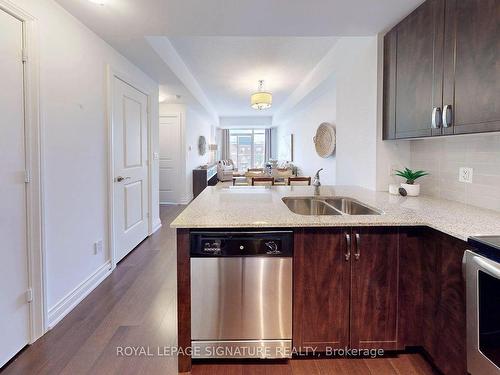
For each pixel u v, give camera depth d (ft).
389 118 8.24
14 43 5.94
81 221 8.34
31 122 6.34
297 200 8.14
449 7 5.73
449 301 4.80
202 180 24.94
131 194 12.07
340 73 11.80
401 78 7.57
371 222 5.30
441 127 5.98
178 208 20.95
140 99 12.95
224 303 5.47
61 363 5.71
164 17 7.83
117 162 10.73
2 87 5.64
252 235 5.35
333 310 5.52
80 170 8.29
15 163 5.97
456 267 4.62
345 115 11.21
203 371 5.54
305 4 7.08
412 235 5.47
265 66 16.11
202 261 5.39
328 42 12.54
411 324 5.60
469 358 4.16
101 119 9.47
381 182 8.79
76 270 8.07
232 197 8.00
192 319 5.49
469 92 5.25
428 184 8.08
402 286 5.52
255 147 42.70
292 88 21.38
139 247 12.66
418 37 6.81
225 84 20.29
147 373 5.47
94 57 8.98
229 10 7.35
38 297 6.49
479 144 6.40
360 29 8.23
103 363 5.71
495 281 3.67
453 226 4.91
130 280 9.45
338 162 12.03
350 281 5.48
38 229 6.50
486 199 6.26
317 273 5.45
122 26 8.37
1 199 5.63
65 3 7.14
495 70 4.71
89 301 8.13
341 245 5.42
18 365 5.64
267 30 8.49
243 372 5.51
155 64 11.94
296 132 27.09
